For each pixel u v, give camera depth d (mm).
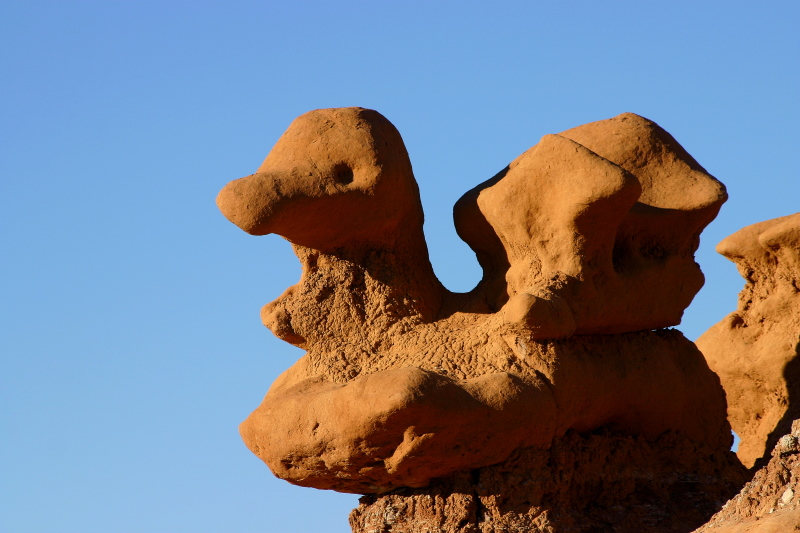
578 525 14398
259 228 14445
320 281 15164
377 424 13352
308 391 14438
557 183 14461
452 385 13508
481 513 14047
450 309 15484
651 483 15156
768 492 12359
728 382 17297
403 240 15414
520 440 13852
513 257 15047
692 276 15609
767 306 16828
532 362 14164
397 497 14422
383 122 15297
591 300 14617
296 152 14945
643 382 15078
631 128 15789
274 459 14383
